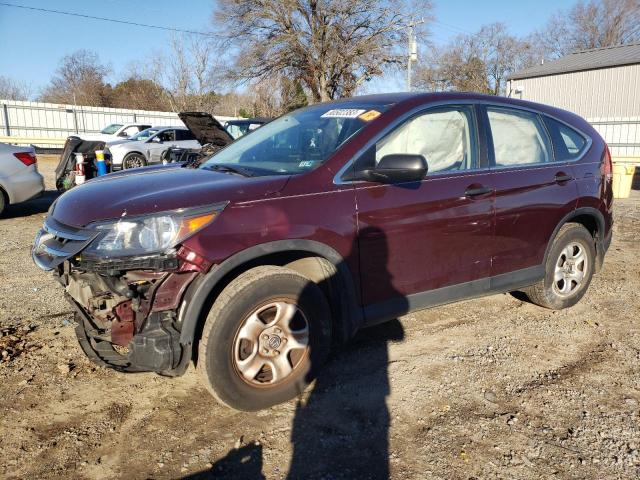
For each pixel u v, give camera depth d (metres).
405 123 3.65
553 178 4.35
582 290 4.82
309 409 3.18
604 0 52.94
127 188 3.19
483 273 3.99
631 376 3.60
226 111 45.25
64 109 30.28
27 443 2.85
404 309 3.63
